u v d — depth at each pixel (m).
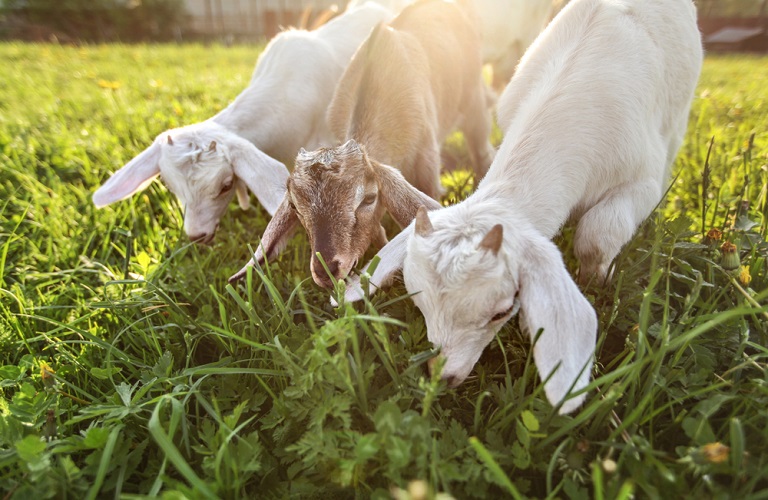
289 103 0.88
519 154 0.52
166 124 1.13
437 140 0.88
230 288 0.47
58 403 0.43
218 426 0.43
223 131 0.79
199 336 0.50
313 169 0.56
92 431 0.37
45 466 0.35
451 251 0.42
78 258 0.71
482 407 0.45
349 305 0.39
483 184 0.54
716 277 0.53
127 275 0.64
